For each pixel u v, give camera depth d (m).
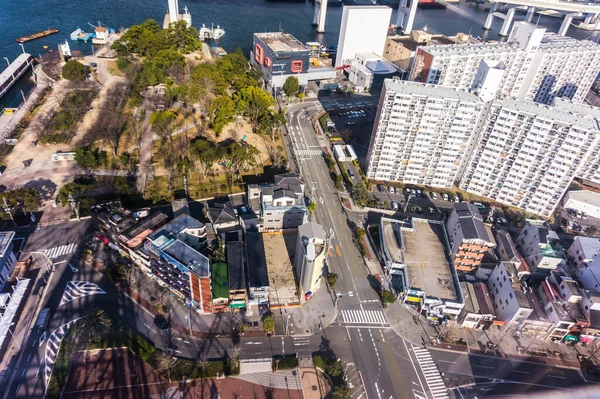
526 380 121.88
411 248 152.50
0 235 133.38
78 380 109.19
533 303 136.88
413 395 115.56
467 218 151.25
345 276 148.12
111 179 172.38
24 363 111.94
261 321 130.12
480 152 181.12
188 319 128.12
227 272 134.00
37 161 179.00
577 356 130.12
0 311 120.12
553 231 166.00
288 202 155.00
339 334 129.12
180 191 172.12
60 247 145.50
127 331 121.50
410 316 137.00
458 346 129.38
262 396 110.88
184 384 111.25
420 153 185.25
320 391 113.31
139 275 139.62
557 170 168.25
